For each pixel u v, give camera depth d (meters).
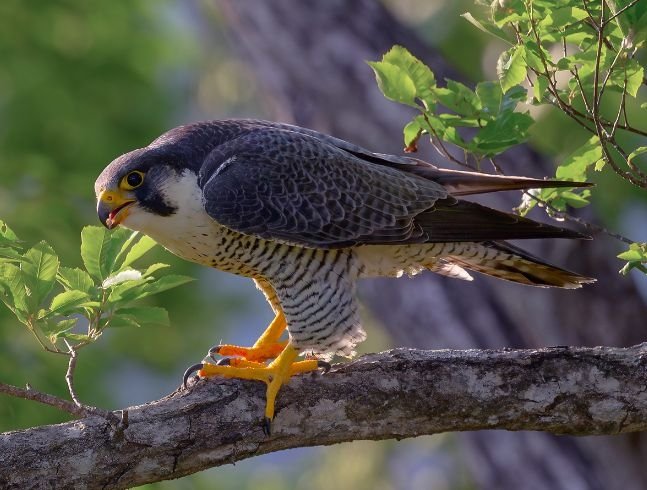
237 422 8.66
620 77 8.48
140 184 9.94
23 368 13.83
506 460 15.02
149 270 8.49
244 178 9.96
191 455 8.49
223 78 20.16
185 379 9.05
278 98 16.25
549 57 8.50
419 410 8.89
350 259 10.30
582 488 14.46
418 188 10.26
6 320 13.84
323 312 10.06
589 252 13.88
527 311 14.27
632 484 14.35
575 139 16.39
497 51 17.62
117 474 8.29
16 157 16.25
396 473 19.34
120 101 18.66
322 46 15.64
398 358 9.06
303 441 8.84
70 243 15.45
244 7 16.28
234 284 21.55
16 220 15.23
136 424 8.37
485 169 14.07
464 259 10.77
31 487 8.11
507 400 8.88
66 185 16.03
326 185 10.10
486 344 14.50
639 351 8.96
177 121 20.28
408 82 9.05
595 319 13.88
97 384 15.98
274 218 9.94
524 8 8.33
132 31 18.89
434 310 14.90
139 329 18.77
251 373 8.91
